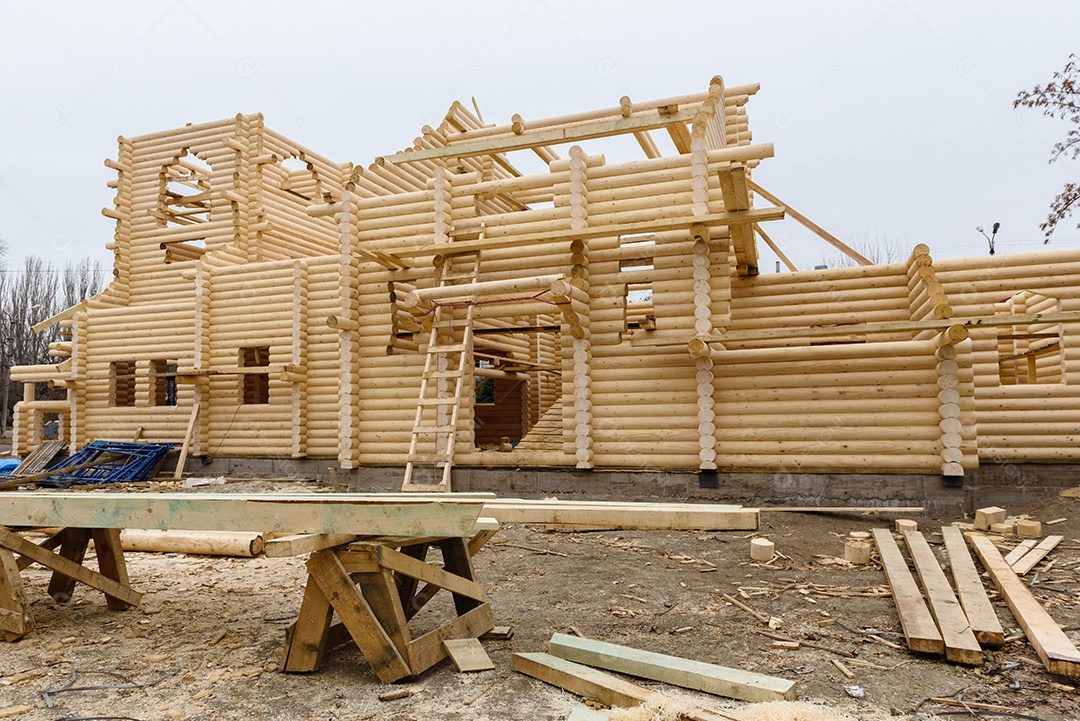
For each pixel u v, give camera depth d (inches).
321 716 138.4
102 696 148.7
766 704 131.5
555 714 138.6
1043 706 145.0
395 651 153.5
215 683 155.7
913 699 147.9
